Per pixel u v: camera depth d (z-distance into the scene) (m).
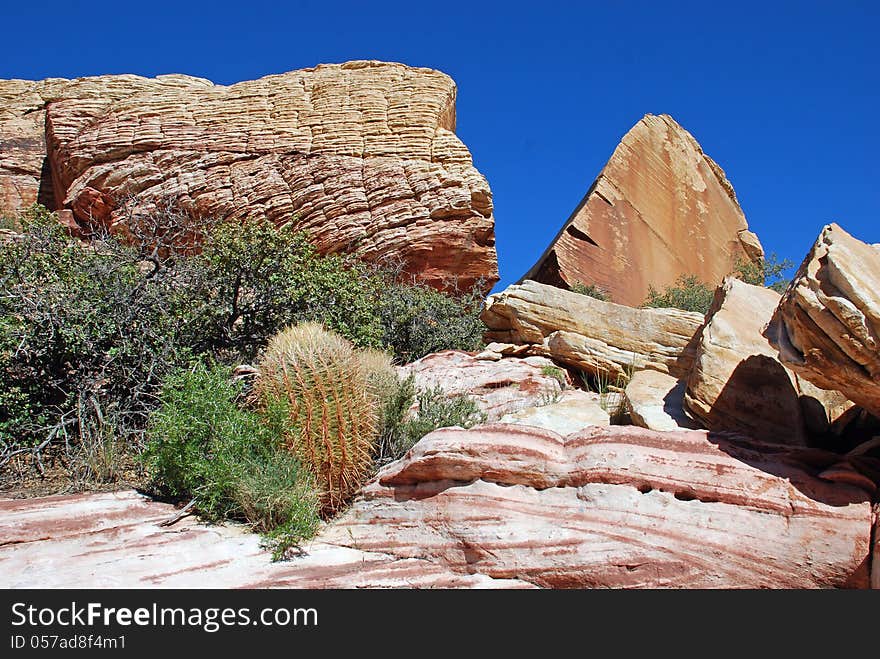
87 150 17.58
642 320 7.97
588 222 15.34
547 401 7.11
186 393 5.36
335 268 9.12
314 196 16.86
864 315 3.78
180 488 5.29
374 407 5.55
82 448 5.87
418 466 4.75
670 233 16.83
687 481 4.25
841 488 4.07
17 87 20.36
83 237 16.83
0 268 7.15
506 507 4.50
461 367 8.19
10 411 6.20
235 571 4.32
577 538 4.25
